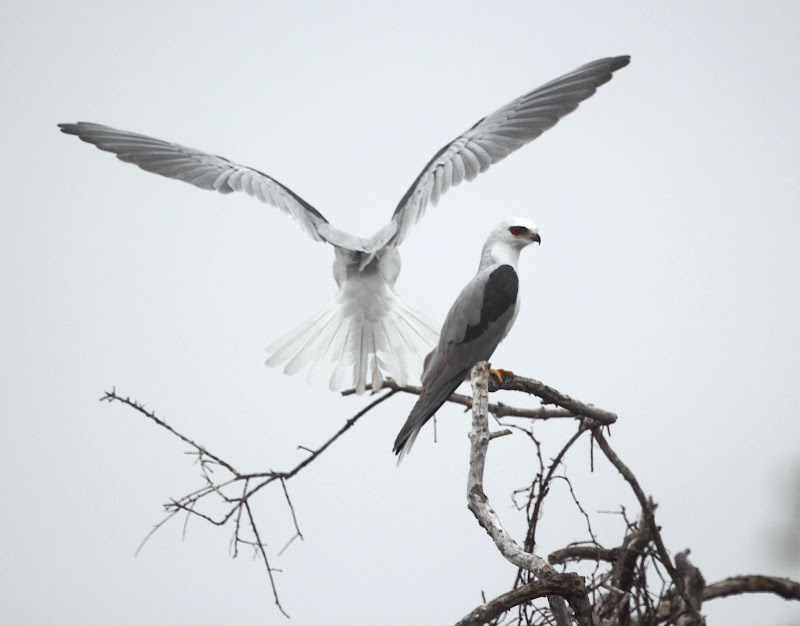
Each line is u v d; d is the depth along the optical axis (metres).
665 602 8.01
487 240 10.79
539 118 11.31
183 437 8.88
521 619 7.59
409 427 9.55
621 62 11.17
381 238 11.10
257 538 8.81
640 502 9.11
